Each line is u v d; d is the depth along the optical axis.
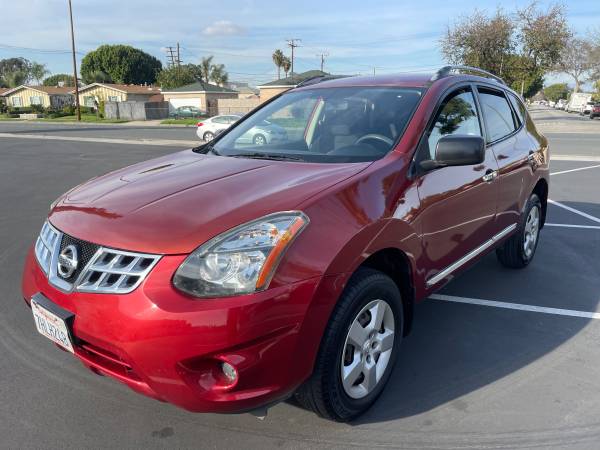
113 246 2.15
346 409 2.49
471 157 2.78
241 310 1.98
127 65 82.00
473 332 3.63
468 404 2.79
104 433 2.57
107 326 2.08
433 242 2.97
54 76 102.75
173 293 2.01
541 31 34.09
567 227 6.45
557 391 2.91
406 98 3.28
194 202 2.34
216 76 81.19
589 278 4.66
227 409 2.08
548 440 2.49
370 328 2.54
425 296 3.03
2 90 80.06
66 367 3.19
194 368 2.04
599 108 42.38
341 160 2.90
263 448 2.46
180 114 52.66
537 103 128.62
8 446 2.47
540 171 4.69
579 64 59.03
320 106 3.55
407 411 2.73
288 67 83.38
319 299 2.16
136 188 2.62
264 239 2.09
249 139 3.52
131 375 2.17
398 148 2.89
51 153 16.12
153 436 2.54
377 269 2.70
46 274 2.39
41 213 7.43
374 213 2.47
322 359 2.27
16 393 2.90
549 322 3.78
